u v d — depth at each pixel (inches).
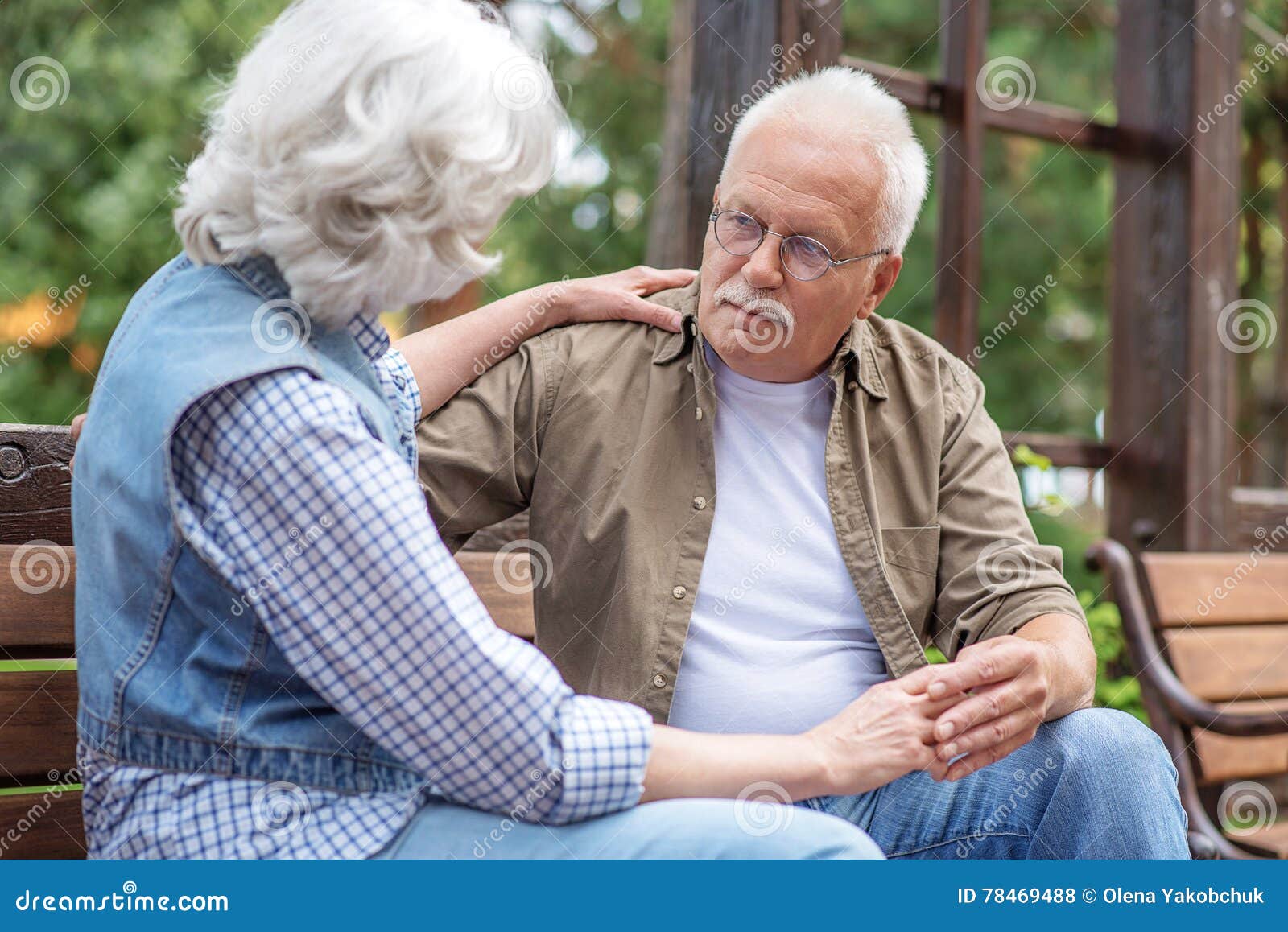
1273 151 266.1
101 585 47.2
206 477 45.3
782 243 71.2
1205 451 155.9
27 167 231.1
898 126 74.2
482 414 73.4
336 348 49.0
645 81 326.3
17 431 63.6
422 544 45.4
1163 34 156.9
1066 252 316.5
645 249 323.9
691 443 73.7
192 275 48.7
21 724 60.9
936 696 55.5
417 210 47.5
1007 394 316.2
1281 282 281.9
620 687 69.7
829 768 53.0
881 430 76.4
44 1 233.3
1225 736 118.3
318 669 44.9
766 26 111.3
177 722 46.1
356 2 47.7
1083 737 65.2
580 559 72.4
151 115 234.4
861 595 72.5
